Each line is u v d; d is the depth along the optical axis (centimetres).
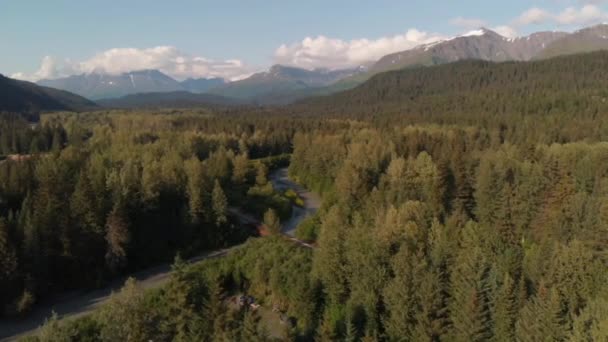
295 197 13125
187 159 13238
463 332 5341
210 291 6291
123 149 14275
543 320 4888
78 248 8269
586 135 15675
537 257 6094
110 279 8494
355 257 6538
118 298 5397
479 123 19375
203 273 7631
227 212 10606
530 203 9381
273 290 7175
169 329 5716
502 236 8506
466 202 10225
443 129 17462
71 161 11888
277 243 8381
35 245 7731
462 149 12925
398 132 16600
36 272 7688
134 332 5056
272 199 12100
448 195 10375
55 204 8500
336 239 7019
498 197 9500
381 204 9588
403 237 7194
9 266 7312
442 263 6253
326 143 15100
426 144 14500
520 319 5094
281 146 19612
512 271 5994
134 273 8831
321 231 8038
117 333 4994
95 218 8562
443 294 5775
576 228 8312
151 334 5366
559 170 10000
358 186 10775
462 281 5656
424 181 10569
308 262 7394
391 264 6400
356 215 8612
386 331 5753
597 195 9300
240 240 10312
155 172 10544
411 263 6103
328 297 6638
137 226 9250
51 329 5222
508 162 10606
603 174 10106
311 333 5975
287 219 11506
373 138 15338
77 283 8212
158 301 6544
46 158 12250
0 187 9712
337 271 6638
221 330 5209
